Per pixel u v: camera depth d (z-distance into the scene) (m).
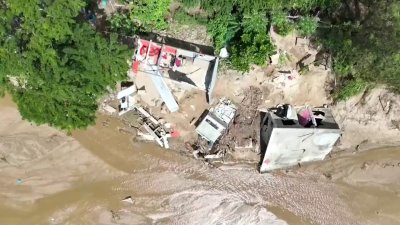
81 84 17.80
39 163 21.53
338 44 19.39
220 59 20.56
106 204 21.64
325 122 21.05
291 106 21.14
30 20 16.94
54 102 17.89
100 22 20.78
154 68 20.62
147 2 19.70
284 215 21.64
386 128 21.47
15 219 21.53
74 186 21.66
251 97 21.19
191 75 20.72
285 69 20.77
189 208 21.56
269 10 19.80
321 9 19.98
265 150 21.20
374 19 17.58
